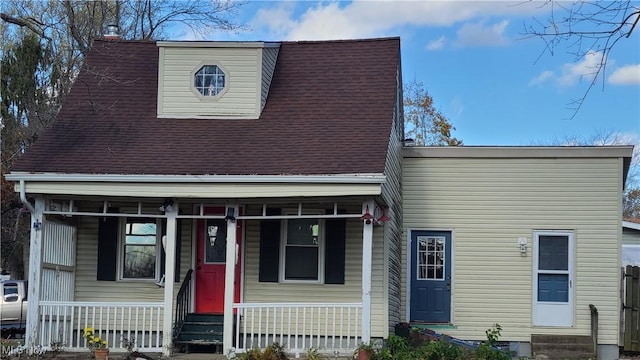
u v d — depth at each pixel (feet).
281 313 46.83
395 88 53.78
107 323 47.19
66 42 93.91
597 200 57.06
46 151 48.24
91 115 52.39
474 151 58.44
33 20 73.05
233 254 46.14
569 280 56.85
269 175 44.57
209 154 47.93
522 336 56.75
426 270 58.49
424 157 59.26
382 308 49.88
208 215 47.93
